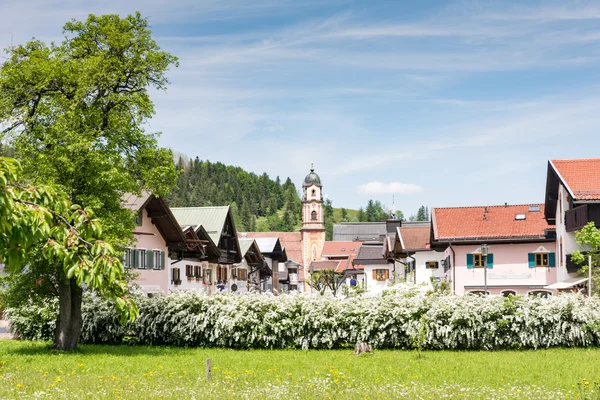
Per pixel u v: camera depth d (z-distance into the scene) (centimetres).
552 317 2888
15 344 3175
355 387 1664
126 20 2839
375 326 2978
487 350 2920
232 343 3114
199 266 6125
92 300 3325
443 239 5422
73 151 2647
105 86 2758
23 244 645
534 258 5331
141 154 2930
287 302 3073
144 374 1964
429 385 1752
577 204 4212
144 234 4806
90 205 2680
